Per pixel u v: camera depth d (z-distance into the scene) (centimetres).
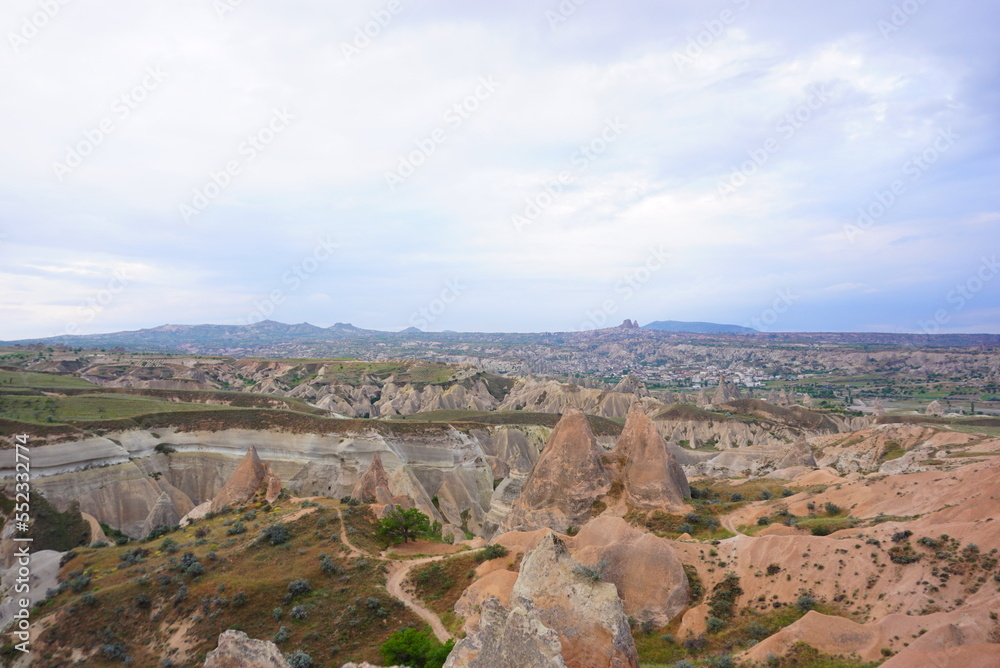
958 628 3453
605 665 3266
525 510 6962
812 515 6550
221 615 4634
